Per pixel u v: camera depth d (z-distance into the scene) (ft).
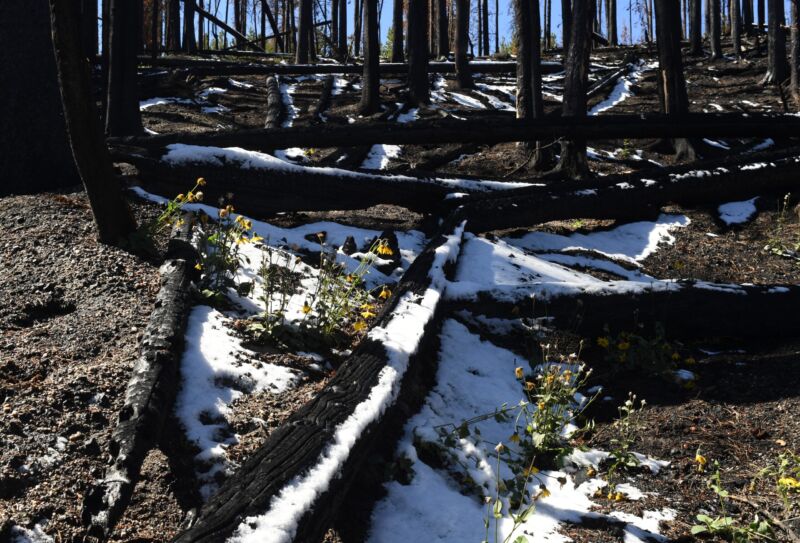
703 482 14.49
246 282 18.92
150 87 51.78
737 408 17.12
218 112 49.62
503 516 12.96
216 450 12.84
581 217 28.89
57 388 13.62
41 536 10.81
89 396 13.62
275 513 10.14
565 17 70.74
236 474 10.90
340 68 65.57
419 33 51.42
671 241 29.60
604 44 97.04
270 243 22.93
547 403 15.66
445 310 20.08
